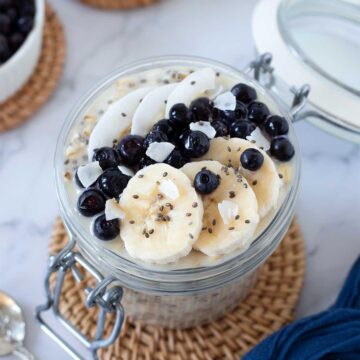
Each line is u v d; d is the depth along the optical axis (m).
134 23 0.55
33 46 0.50
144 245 0.36
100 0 0.54
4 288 0.47
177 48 0.54
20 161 0.50
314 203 0.49
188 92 0.39
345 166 0.50
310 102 0.45
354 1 0.46
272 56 0.45
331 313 0.42
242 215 0.36
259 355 0.42
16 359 0.45
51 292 0.45
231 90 0.40
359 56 0.46
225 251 0.36
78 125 0.40
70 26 0.54
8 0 0.51
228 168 0.37
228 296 0.42
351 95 0.44
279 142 0.38
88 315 0.45
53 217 0.49
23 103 0.51
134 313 0.44
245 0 0.55
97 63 0.53
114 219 0.36
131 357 0.44
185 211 0.36
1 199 0.49
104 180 0.37
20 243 0.48
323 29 0.47
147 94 0.39
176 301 0.41
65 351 0.45
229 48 0.54
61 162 0.39
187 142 0.37
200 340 0.44
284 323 0.44
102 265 0.38
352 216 0.48
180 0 0.56
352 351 0.42
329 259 0.47
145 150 0.38
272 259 0.46
